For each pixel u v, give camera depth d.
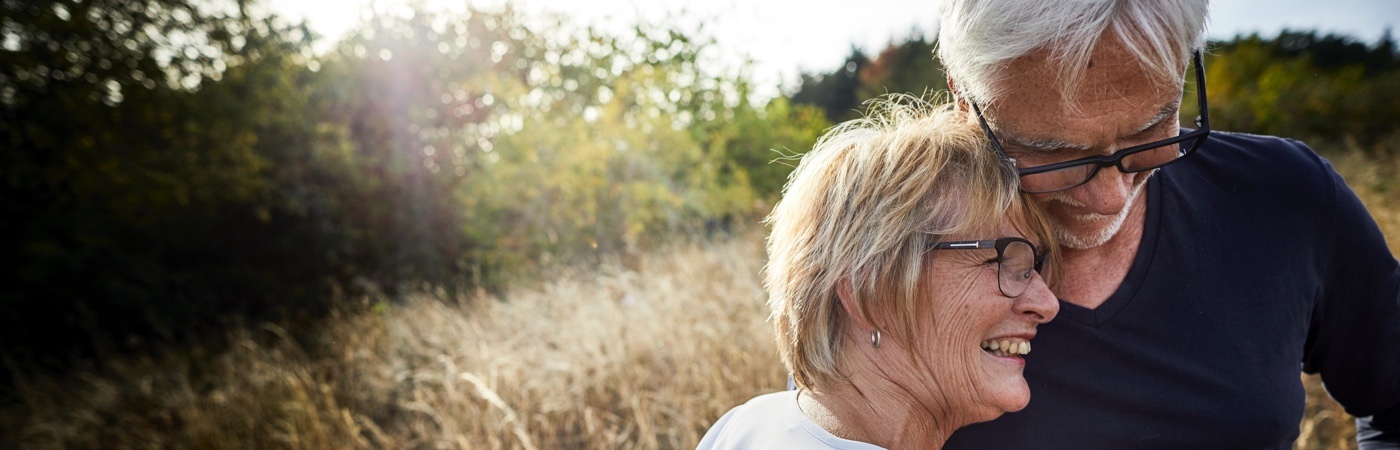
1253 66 13.04
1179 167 1.01
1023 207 0.86
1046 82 0.74
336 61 11.05
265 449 3.80
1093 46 0.69
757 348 3.75
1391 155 8.39
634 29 8.17
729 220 7.37
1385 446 1.18
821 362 0.87
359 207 9.98
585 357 4.08
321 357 5.21
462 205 8.95
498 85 8.55
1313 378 3.21
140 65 8.52
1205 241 0.97
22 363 6.88
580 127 7.49
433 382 4.27
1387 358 1.10
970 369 0.86
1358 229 1.01
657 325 4.27
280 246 9.70
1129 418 0.97
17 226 8.18
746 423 0.94
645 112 7.83
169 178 8.70
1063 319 0.98
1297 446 2.67
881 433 0.87
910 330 0.84
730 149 7.93
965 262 0.83
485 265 7.39
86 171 8.31
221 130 9.16
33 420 4.76
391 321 5.76
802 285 0.89
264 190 9.45
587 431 3.43
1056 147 0.80
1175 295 0.96
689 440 3.17
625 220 7.00
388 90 10.47
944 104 0.97
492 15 10.13
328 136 10.45
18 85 8.02
